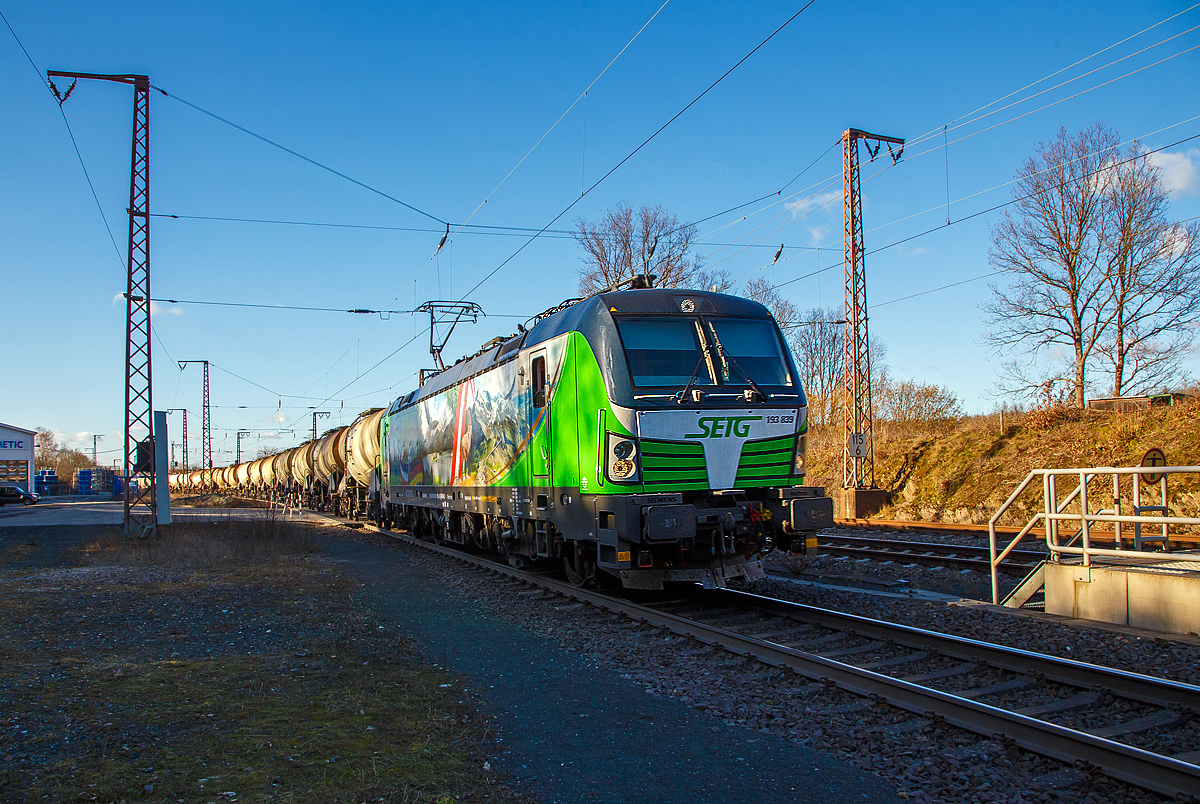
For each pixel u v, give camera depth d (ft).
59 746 16.12
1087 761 14.78
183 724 17.58
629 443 29.35
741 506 30.09
